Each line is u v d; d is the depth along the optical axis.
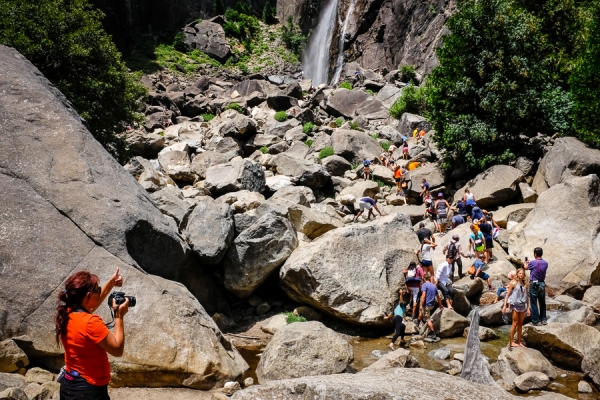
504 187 19.22
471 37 20.91
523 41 20.72
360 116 32.53
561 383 9.56
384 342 11.87
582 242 14.70
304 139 30.47
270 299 13.90
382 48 47.50
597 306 12.95
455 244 13.80
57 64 18.62
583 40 23.58
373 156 26.62
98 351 4.71
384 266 13.05
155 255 10.90
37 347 8.52
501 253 15.98
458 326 11.96
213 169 22.09
